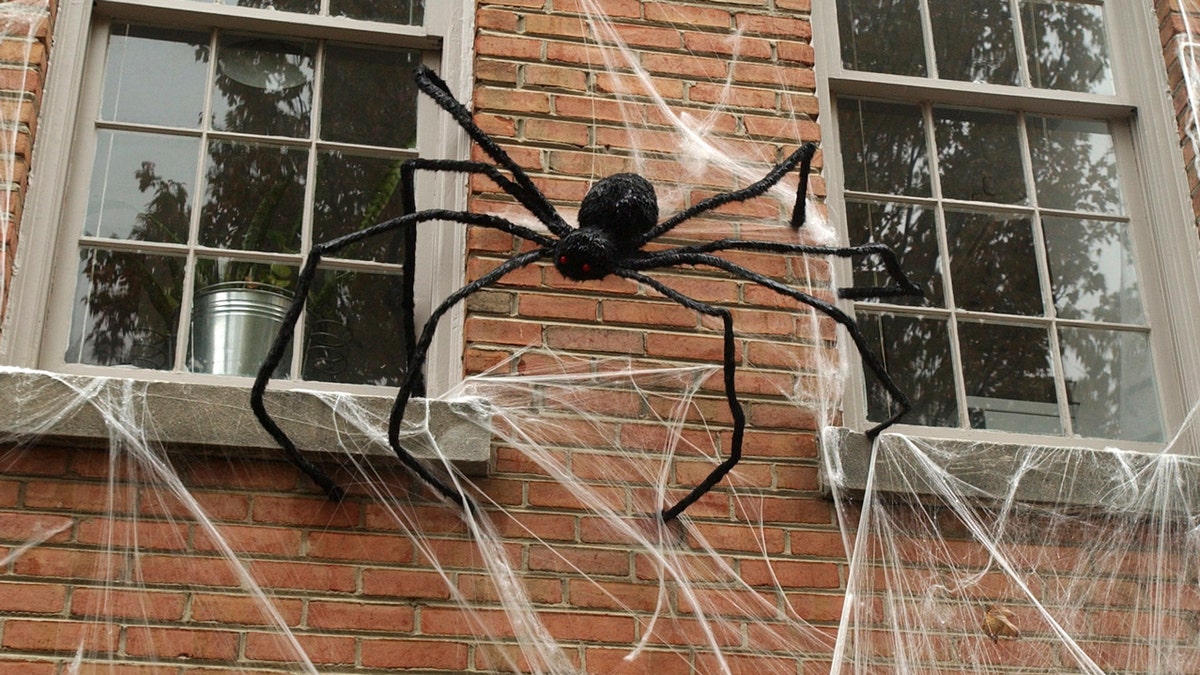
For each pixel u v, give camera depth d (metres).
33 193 3.42
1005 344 3.89
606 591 3.19
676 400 3.43
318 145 3.75
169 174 3.64
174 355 3.43
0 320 3.22
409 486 3.20
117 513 3.06
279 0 3.90
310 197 3.68
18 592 2.95
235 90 3.78
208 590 3.03
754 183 3.62
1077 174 4.17
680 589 3.23
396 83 3.87
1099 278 4.04
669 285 3.55
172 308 3.49
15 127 3.38
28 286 3.33
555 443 3.32
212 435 3.09
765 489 3.37
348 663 3.02
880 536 3.36
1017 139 4.20
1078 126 4.25
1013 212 4.08
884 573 3.33
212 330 3.47
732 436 3.38
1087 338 3.94
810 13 4.02
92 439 3.06
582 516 3.26
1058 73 4.31
